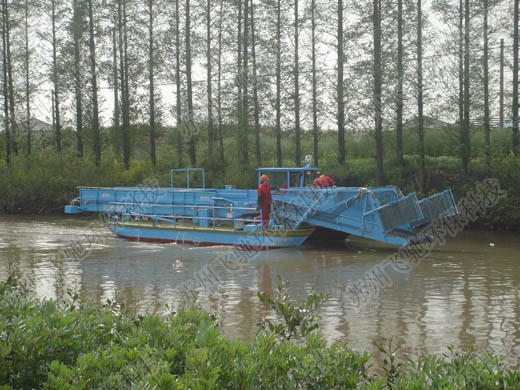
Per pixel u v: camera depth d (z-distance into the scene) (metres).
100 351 3.42
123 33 30.48
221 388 2.92
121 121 31.58
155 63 29.70
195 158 29.69
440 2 21.53
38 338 3.43
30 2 34.31
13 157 34.31
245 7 26.52
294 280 10.91
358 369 3.33
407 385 2.97
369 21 23.16
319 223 15.69
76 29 30.59
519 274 11.50
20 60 35.59
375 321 7.66
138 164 31.02
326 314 8.08
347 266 12.61
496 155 21.66
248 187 25.69
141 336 3.69
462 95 22.08
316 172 17.36
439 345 6.50
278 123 26.30
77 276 11.52
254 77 26.20
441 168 23.36
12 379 3.32
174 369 3.37
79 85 31.38
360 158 30.45
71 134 36.91
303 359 3.23
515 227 20.12
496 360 3.24
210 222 17.34
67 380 3.00
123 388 3.02
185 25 28.47
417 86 22.50
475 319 7.75
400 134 24.30
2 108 35.19
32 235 19.75
